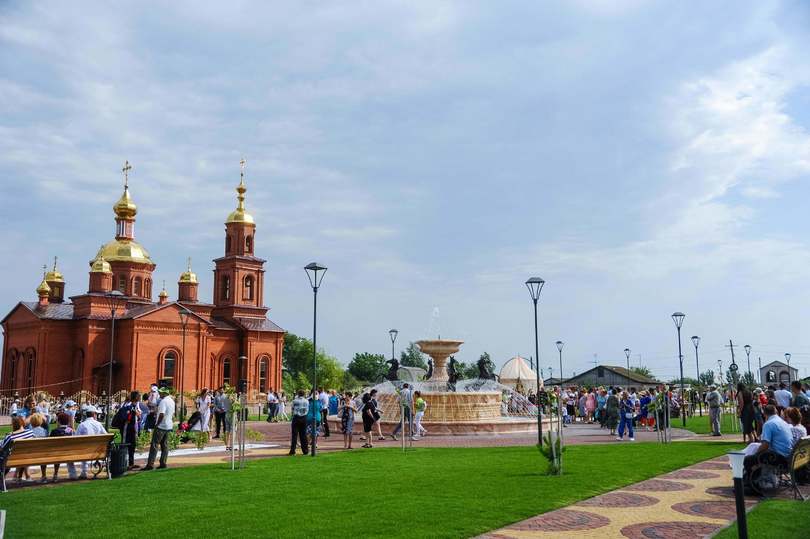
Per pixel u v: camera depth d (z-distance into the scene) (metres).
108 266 61.78
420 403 29.42
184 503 12.84
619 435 27.86
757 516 11.28
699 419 42.47
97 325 58.22
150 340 58.81
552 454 16.36
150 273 68.25
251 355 68.88
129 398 19.84
